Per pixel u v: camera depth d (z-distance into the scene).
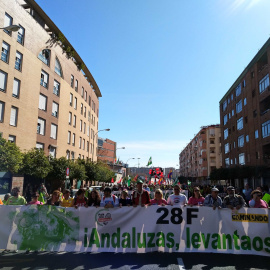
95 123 54.34
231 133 45.94
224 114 50.91
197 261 5.83
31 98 26.88
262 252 6.36
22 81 25.39
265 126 31.45
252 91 35.94
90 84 52.84
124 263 5.68
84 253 6.51
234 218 6.61
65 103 35.78
